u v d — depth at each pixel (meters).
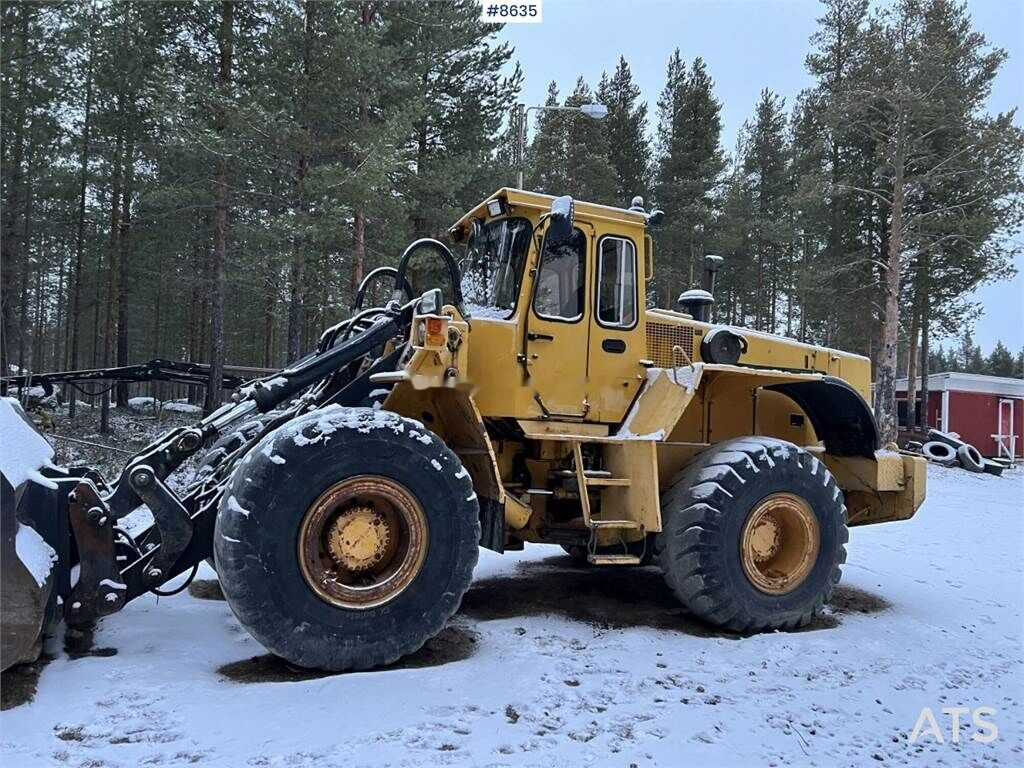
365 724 3.12
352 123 14.43
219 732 3.00
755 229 29.41
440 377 4.32
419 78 16.73
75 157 21.67
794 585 4.91
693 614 5.07
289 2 14.01
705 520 4.73
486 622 4.80
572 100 27.72
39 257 24.75
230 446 5.39
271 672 3.71
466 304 5.20
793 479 4.97
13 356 28.83
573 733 3.16
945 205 21.02
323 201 13.46
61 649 3.87
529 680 3.67
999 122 18.94
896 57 19.69
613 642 4.42
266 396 4.28
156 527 4.56
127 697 3.28
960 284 22.31
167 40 15.50
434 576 3.97
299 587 3.67
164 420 21.11
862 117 20.73
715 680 3.88
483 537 4.60
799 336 30.78
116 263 23.41
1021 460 27.80
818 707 3.60
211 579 5.47
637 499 4.82
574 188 26.12
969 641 4.79
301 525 3.71
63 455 12.69
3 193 19.42
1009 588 6.33
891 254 19.58
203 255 24.14
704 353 5.51
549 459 5.03
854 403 5.75
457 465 4.12
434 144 18.59
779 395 6.03
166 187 16.42
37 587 3.29
